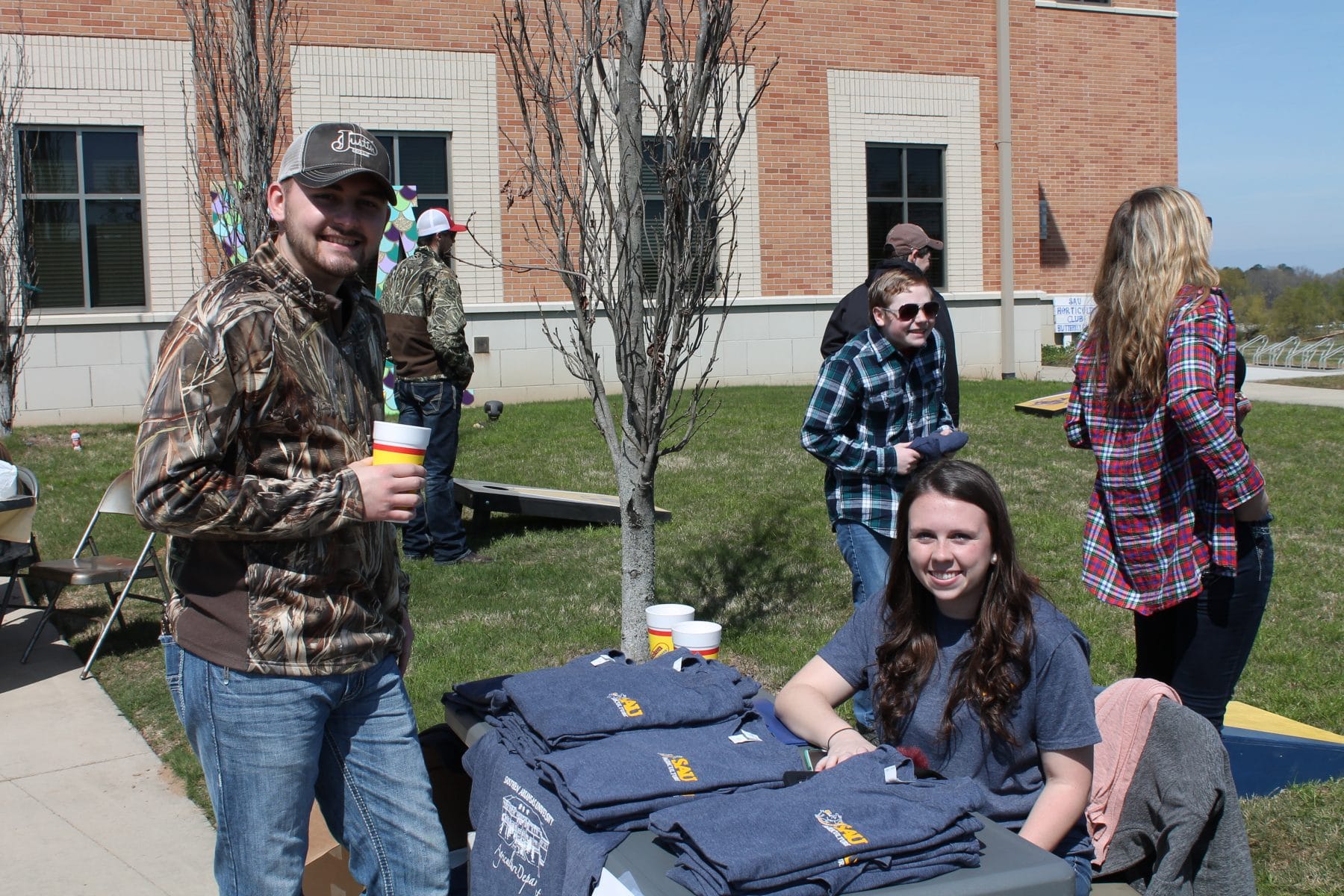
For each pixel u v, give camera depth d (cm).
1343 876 361
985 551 275
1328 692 523
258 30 842
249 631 245
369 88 1495
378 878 272
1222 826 280
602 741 273
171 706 549
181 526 233
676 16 1312
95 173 1416
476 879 281
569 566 736
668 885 218
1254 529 343
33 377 1395
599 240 486
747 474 984
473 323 1563
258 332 238
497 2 1538
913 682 288
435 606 651
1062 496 916
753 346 1703
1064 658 271
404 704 272
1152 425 342
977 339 1848
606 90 409
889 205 1794
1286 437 1222
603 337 1609
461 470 1038
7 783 469
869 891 214
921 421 442
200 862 404
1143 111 2300
